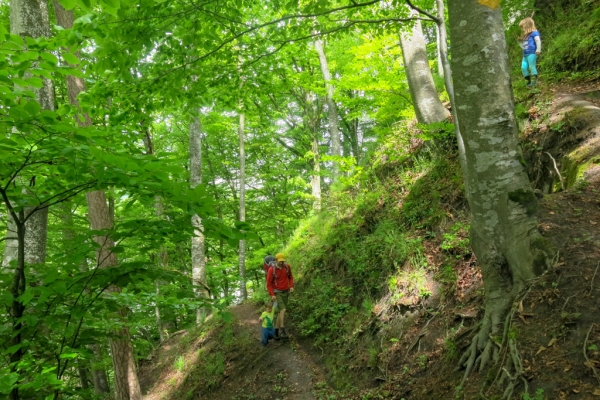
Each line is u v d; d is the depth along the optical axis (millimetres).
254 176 18375
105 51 4203
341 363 5984
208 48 4867
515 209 3533
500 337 3254
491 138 3523
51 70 2377
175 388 9219
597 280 3086
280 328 7875
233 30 4715
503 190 3549
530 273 3393
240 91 6070
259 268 17609
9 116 1997
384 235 7188
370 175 9719
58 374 2504
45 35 5250
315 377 6277
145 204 2344
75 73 2424
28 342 2383
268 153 17953
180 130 16188
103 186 2322
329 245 9250
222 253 18844
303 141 15398
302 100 14789
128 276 2652
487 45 3447
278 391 6348
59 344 2764
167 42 4695
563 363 2688
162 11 4070
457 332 4238
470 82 3535
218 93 5969
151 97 5199
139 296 3174
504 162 3527
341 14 6086
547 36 8727
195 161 12234
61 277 2492
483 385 3010
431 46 12352
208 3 4195
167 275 2734
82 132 2104
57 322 2557
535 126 6195
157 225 2484
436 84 10344
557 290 3166
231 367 8102
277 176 17938
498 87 3480
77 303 2699
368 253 7379
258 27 4625
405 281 5875
